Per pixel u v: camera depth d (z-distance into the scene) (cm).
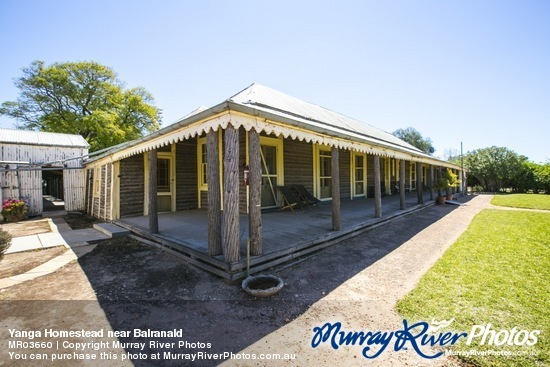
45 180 2648
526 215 852
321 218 676
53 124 1903
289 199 777
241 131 736
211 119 351
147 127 2441
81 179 1174
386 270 368
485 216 834
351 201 1116
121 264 415
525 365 175
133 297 297
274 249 396
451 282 313
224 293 302
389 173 1520
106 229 633
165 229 562
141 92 2430
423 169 2100
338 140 525
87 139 2055
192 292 307
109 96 2152
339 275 352
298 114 644
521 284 303
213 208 368
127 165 770
